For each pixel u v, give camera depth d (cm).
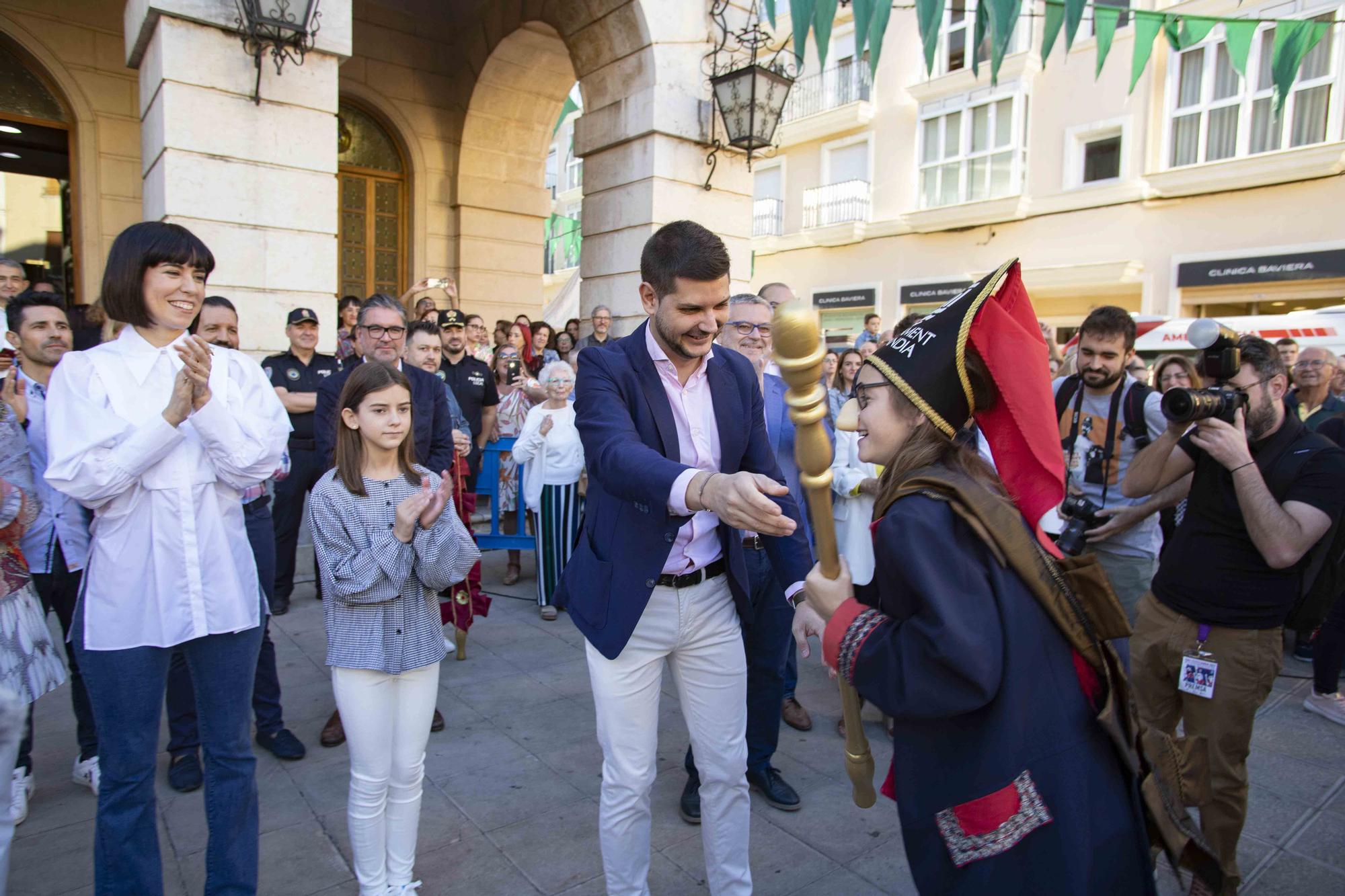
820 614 152
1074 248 1530
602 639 204
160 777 315
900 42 1756
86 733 310
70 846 272
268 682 336
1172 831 139
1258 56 1305
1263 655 241
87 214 818
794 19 518
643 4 694
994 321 141
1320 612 243
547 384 520
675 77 716
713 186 753
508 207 1080
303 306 577
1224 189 1334
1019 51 1565
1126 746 135
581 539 221
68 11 793
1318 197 1255
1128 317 337
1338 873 273
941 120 1702
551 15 827
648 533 200
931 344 144
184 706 309
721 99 708
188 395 200
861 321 1919
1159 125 1410
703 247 190
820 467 129
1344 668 472
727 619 217
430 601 244
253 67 546
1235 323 1043
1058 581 138
